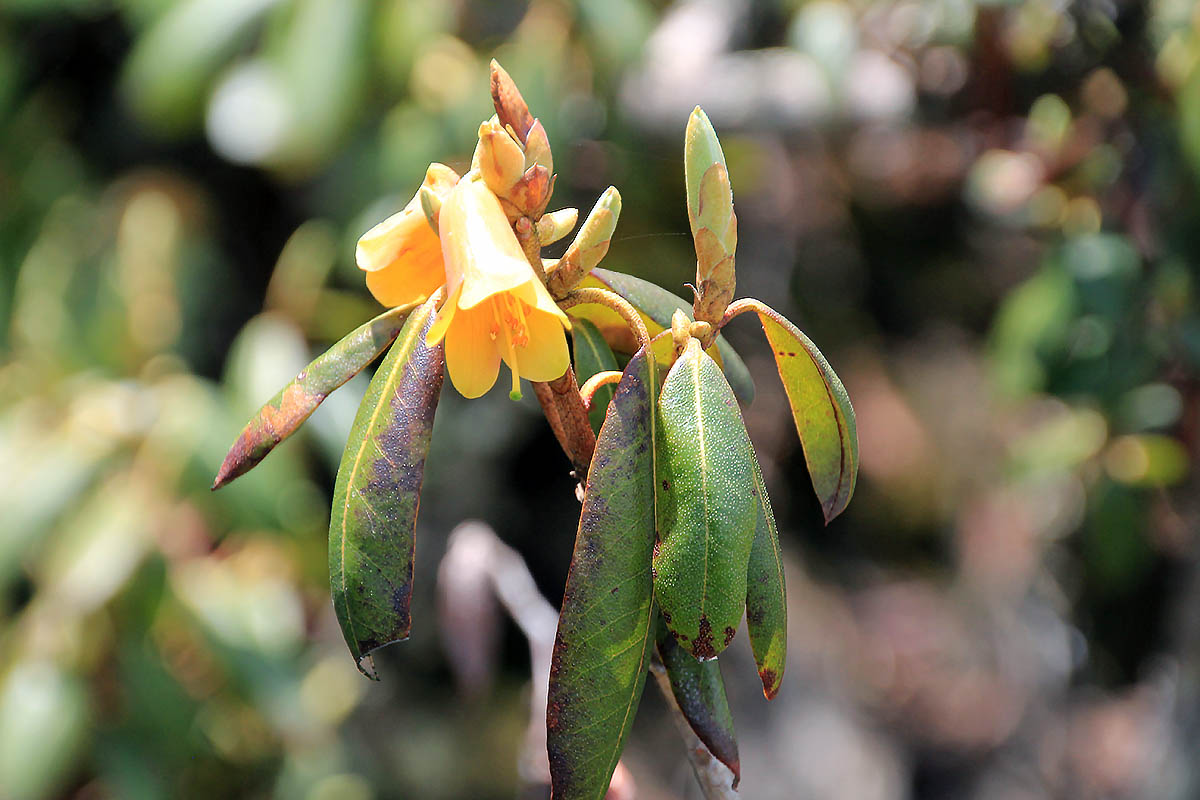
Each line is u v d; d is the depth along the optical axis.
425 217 0.47
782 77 1.26
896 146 1.50
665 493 0.45
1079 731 1.58
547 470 1.53
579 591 0.45
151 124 1.23
